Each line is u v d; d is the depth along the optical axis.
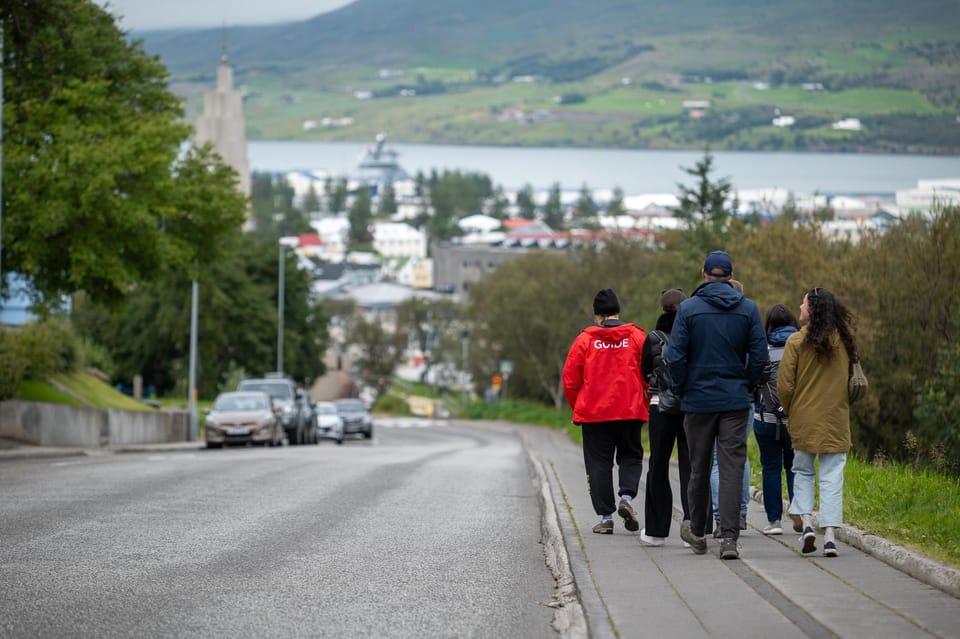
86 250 77.50
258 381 107.19
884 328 62.75
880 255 64.56
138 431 96.69
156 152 79.06
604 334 27.17
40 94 78.38
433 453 74.19
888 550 22.48
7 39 71.19
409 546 26.88
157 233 80.19
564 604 19.80
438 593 21.23
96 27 83.19
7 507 33.12
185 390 177.38
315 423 117.06
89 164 75.06
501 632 18.09
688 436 24.12
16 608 19.50
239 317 186.25
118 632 17.84
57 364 96.19
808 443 23.53
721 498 23.56
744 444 23.86
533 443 92.88
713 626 17.20
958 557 21.66
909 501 28.61
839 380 23.59
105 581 21.97
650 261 158.38
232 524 30.20
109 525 29.61
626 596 19.59
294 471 48.41
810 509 23.97
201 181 85.25
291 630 18.09
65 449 69.69
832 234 73.88
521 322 193.25
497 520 31.95
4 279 82.31
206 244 87.56
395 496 38.09
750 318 23.80
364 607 19.89
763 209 88.19
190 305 177.62
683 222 132.62
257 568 23.58
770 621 17.47
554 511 31.80
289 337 196.25
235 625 18.39
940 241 62.22
